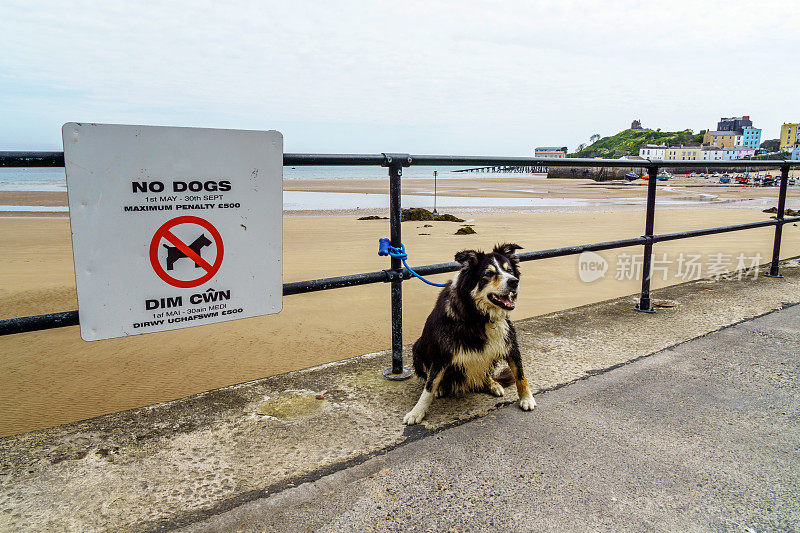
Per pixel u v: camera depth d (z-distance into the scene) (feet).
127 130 7.21
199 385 13.29
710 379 10.55
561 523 6.29
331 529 6.17
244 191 8.33
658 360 11.57
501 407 9.45
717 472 7.38
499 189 126.62
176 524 6.26
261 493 6.86
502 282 8.82
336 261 28.14
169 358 15.10
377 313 19.47
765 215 57.41
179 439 8.23
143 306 7.75
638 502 6.70
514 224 47.98
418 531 6.13
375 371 11.11
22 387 13.14
